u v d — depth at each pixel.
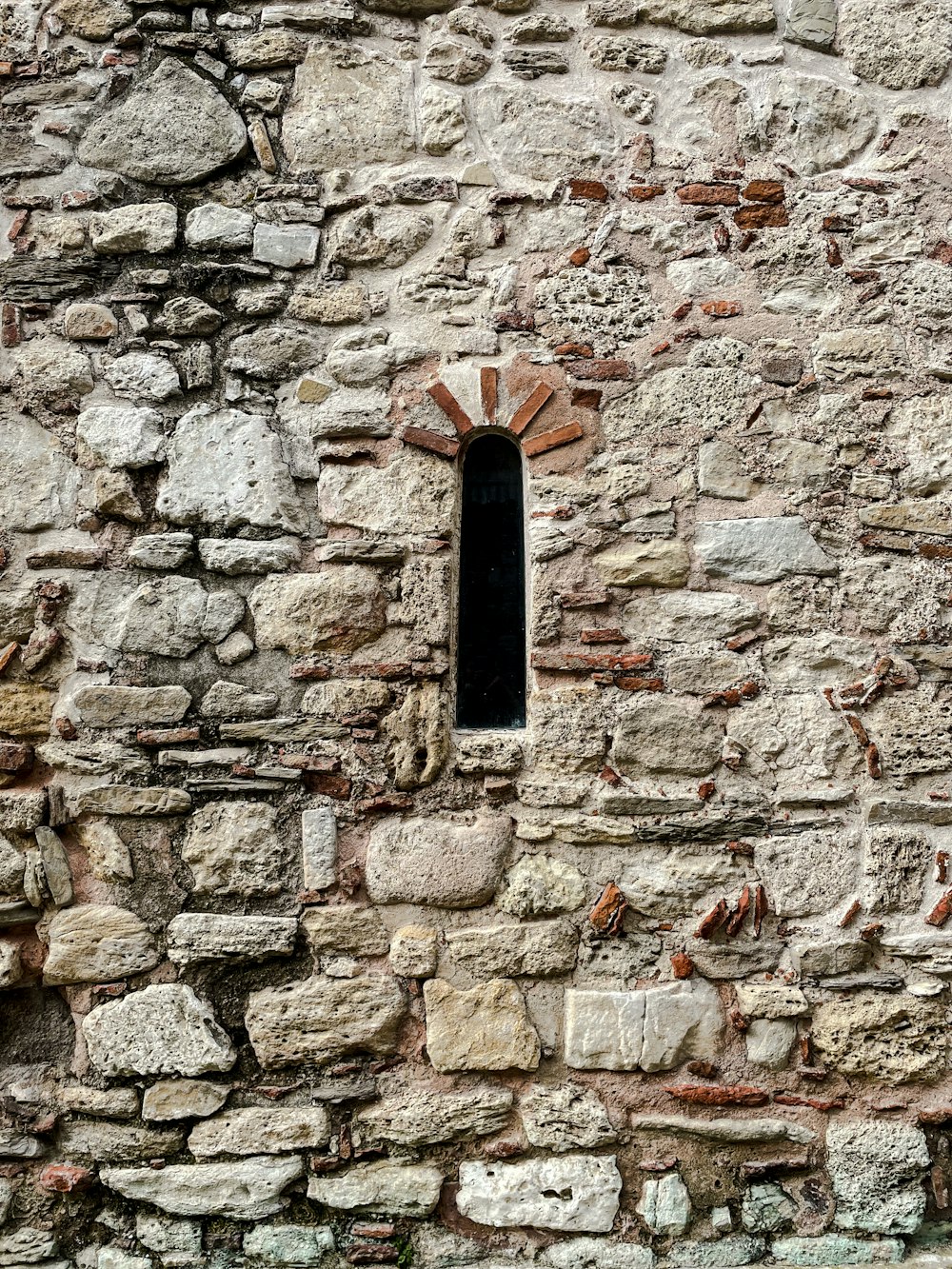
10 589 2.83
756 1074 2.70
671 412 2.92
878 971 2.75
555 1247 2.58
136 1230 2.60
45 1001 2.71
